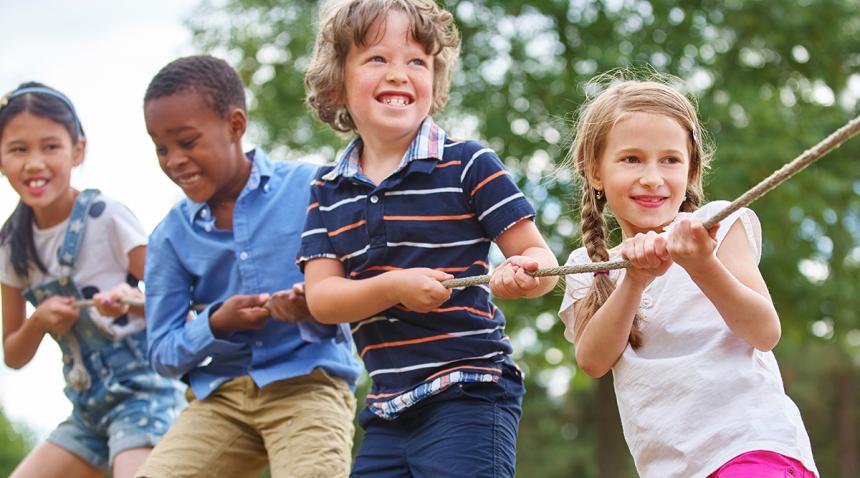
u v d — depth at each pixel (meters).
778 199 13.25
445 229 3.72
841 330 14.03
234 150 4.49
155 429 5.00
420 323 3.70
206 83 4.42
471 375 3.63
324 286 3.79
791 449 3.13
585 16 13.75
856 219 14.66
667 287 3.39
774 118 13.21
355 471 3.78
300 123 14.48
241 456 4.40
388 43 3.86
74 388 5.10
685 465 3.22
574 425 26.27
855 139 13.91
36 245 5.19
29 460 5.15
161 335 4.50
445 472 3.54
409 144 3.84
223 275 4.52
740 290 3.07
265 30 14.95
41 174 5.10
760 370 3.26
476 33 13.97
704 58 13.53
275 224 4.47
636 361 3.36
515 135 13.16
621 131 3.42
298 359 4.34
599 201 3.65
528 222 3.72
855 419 27.89
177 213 4.62
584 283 3.63
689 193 3.61
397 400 3.70
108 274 5.14
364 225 3.79
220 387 4.43
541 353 13.63
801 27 14.18
